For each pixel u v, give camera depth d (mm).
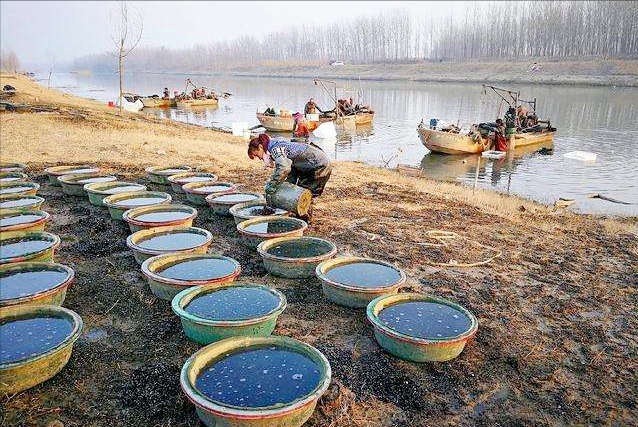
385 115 33219
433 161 19234
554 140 23125
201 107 38969
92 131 15461
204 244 5996
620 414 4016
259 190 10047
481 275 6637
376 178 13508
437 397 4066
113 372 4129
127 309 5156
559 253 7832
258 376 3656
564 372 4539
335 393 3871
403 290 6004
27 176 9578
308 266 5898
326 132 23953
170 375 4074
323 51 135125
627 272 7160
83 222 7684
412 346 4297
